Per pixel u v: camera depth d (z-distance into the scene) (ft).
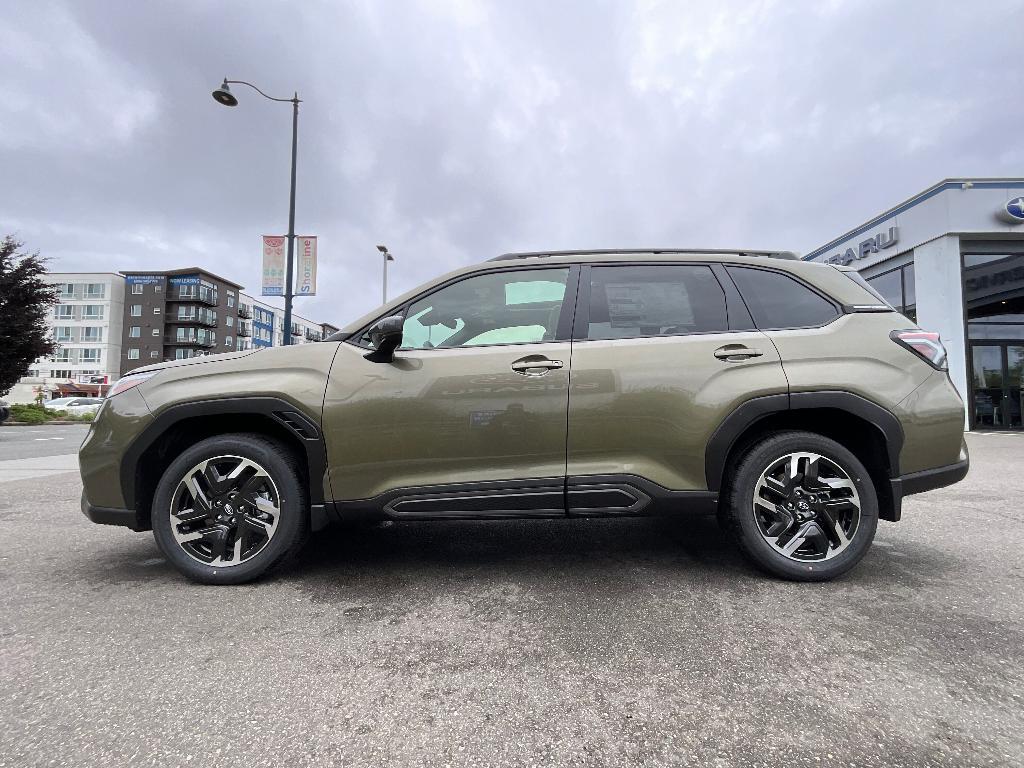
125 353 238.89
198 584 9.11
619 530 12.51
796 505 9.02
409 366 9.13
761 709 5.50
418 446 8.95
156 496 9.05
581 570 9.75
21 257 61.52
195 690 5.88
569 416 8.96
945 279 45.60
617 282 9.84
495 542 11.59
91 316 235.40
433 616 7.82
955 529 12.43
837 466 9.00
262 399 8.98
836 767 4.66
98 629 7.39
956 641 6.93
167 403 9.04
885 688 5.87
